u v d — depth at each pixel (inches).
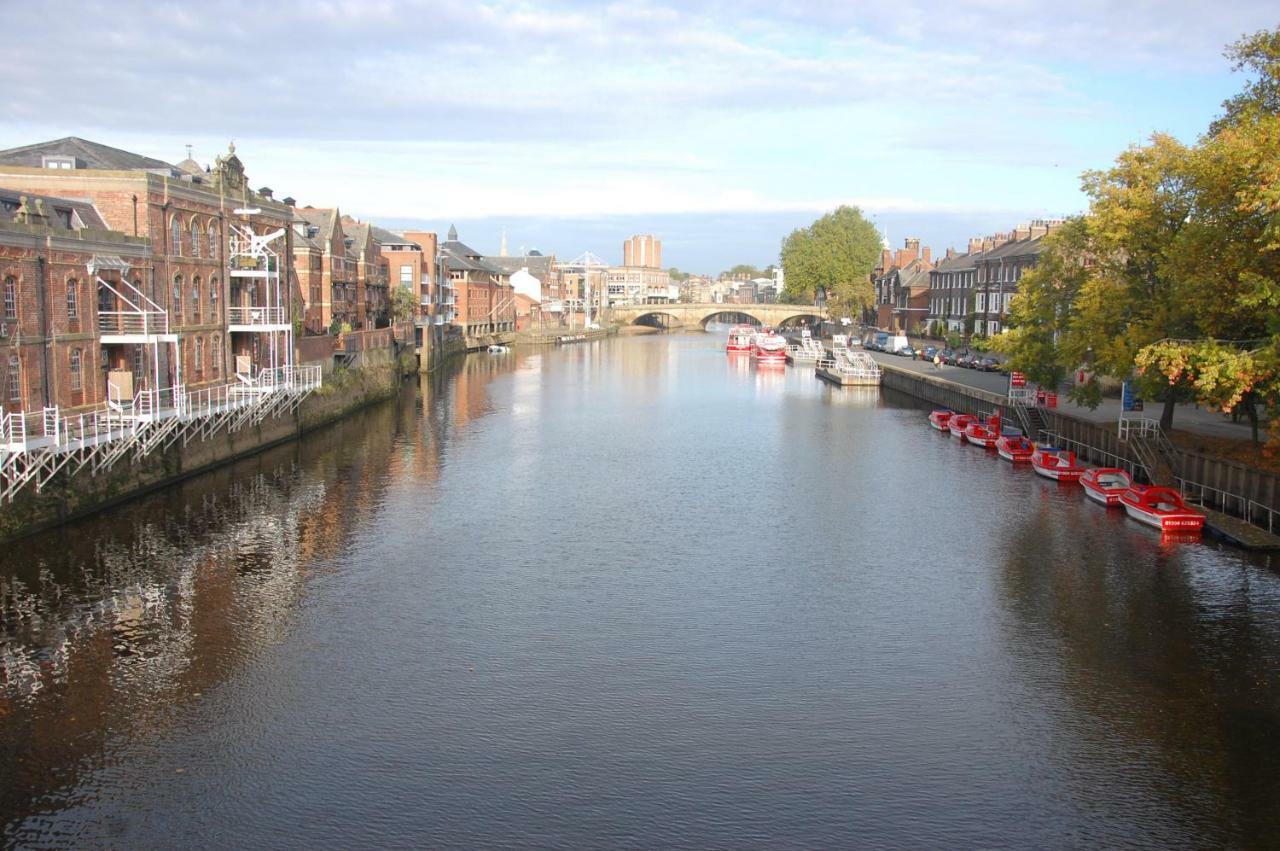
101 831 831.1
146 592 1364.4
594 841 829.8
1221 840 836.0
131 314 1796.3
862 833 844.0
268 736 988.6
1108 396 2955.2
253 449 2301.9
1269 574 1472.7
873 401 3713.1
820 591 1425.9
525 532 1721.2
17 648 1175.6
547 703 1070.4
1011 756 967.0
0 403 1473.9
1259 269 1557.6
